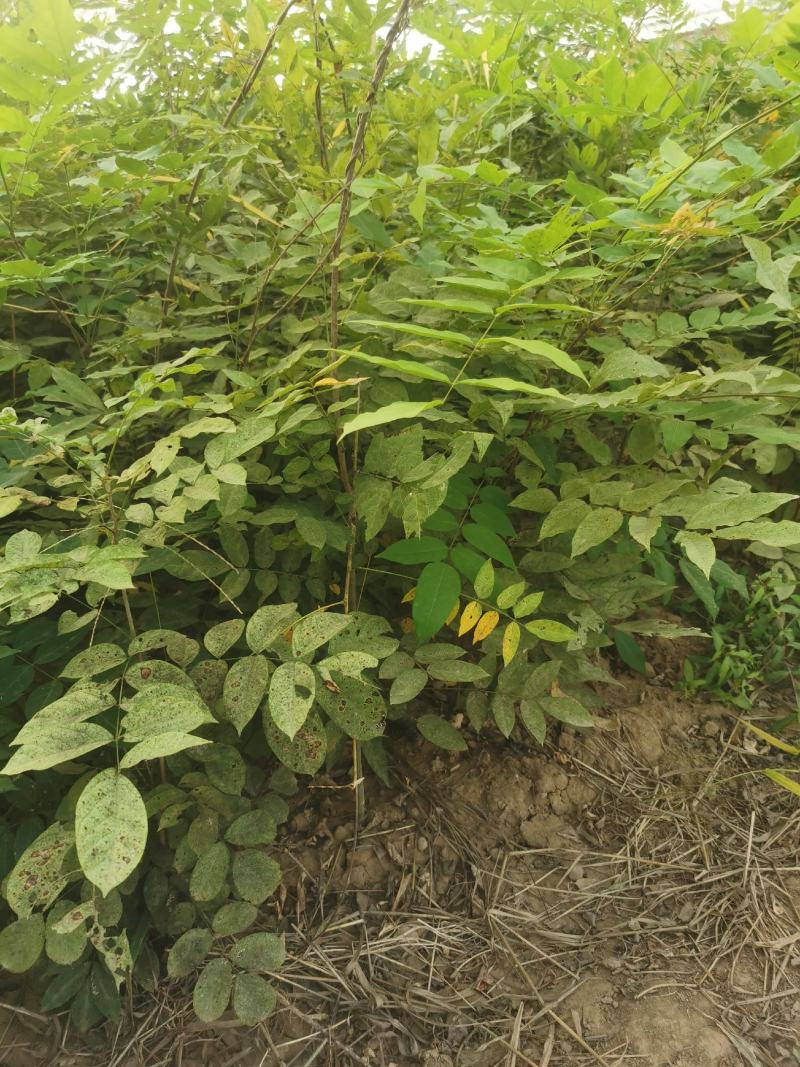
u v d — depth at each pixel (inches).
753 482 83.7
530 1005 53.7
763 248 47.0
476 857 63.1
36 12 47.4
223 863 48.3
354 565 62.8
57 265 54.3
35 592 37.3
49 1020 50.7
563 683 68.1
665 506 46.7
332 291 55.1
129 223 71.7
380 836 63.8
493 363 60.1
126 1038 50.3
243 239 81.7
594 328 64.2
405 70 88.8
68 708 36.2
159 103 86.6
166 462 42.3
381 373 57.7
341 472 58.1
